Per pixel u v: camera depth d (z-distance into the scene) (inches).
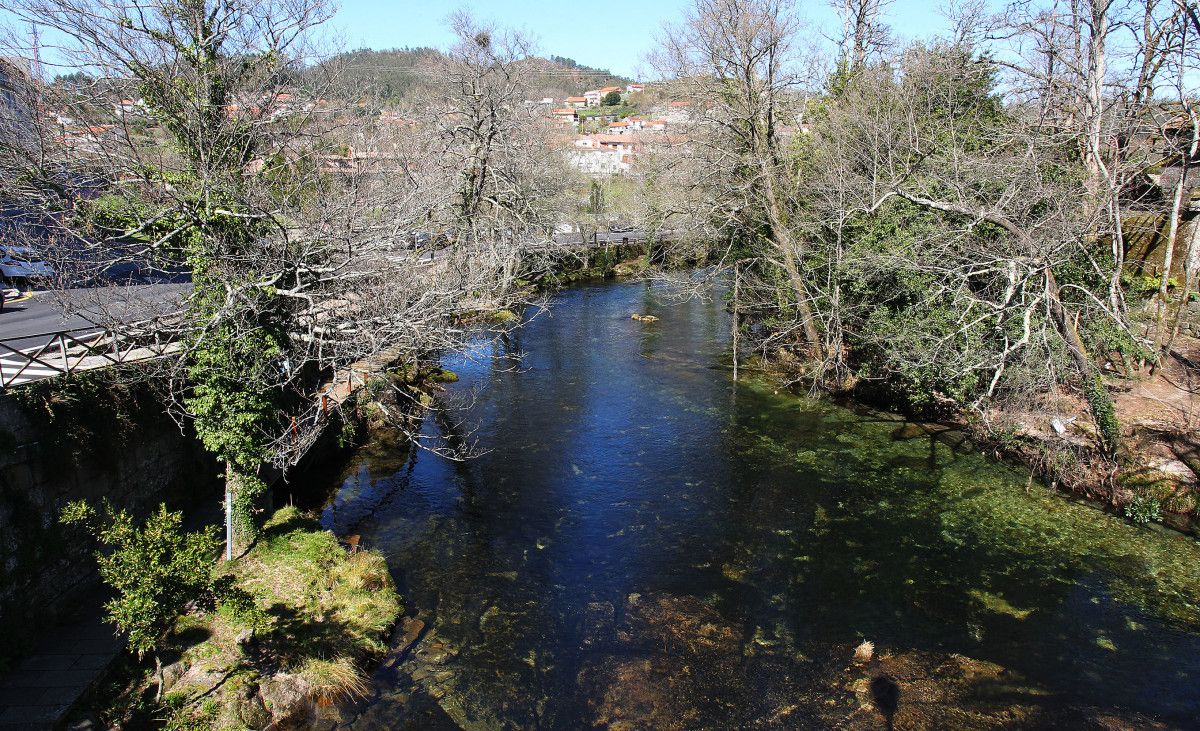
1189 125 780.0
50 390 462.6
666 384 1017.5
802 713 409.1
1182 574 531.2
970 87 959.6
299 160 666.8
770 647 467.5
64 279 541.0
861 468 729.0
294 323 608.7
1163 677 428.5
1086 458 669.9
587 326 1381.6
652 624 496.1
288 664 431.2
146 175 503.5
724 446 797.2
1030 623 482.9
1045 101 756.6
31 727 352.8
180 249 542.6
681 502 672.4
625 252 2118.6
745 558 576.1
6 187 491.5
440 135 1116.5
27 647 410.3
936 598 515.2
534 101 1620.3
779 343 1090.1
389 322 618.8
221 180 510.3
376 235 598.5
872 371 900.6
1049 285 621.6
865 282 824.3
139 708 384.2
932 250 699.4
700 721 405.4
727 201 1021.8
